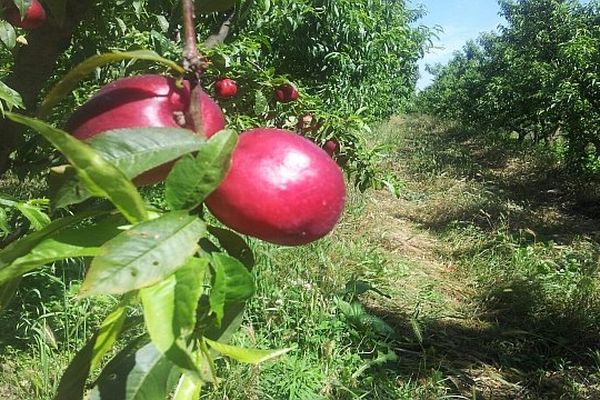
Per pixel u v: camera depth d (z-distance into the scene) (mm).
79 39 2445
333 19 7891
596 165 12156
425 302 5969
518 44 16969
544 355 5215
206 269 703
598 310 5895
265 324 4500
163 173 826
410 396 4230
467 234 8148
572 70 12414
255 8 4871
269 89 2654
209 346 793
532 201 10953
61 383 833
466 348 5191
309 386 3953
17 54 1741
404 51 12109
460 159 14188
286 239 832
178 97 869
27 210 1604
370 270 6160
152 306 631
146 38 2602
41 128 646
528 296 6051
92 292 620
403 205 9680
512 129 16828
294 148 834
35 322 3771
